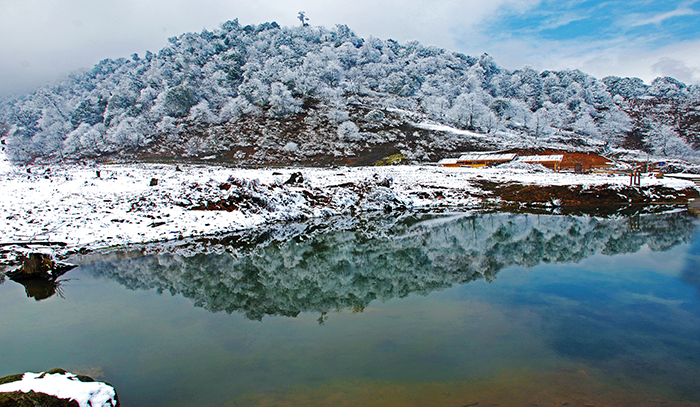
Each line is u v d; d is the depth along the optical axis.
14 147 107.19
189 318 10.54
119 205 26.33
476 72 171.62
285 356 7.77
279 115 107.75
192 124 104.88
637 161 83.19
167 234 23.66
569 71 181.00
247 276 15.62
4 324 10.18
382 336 8.64
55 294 13.14
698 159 100.81
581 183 41.00
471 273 14.74
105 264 17.66
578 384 6.32
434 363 7.17
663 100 168.75
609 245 19.14
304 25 195.50
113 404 6.00
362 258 18.78
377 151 88.19
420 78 154.75
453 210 35.28
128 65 174.88
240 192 30.17
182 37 169.00
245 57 157.50
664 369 6.80
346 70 160.88
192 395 6.30
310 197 36.16
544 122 119.19
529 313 9.91
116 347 8.50
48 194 27.53
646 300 10.74
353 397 6.02
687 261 15.33
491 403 5.74
